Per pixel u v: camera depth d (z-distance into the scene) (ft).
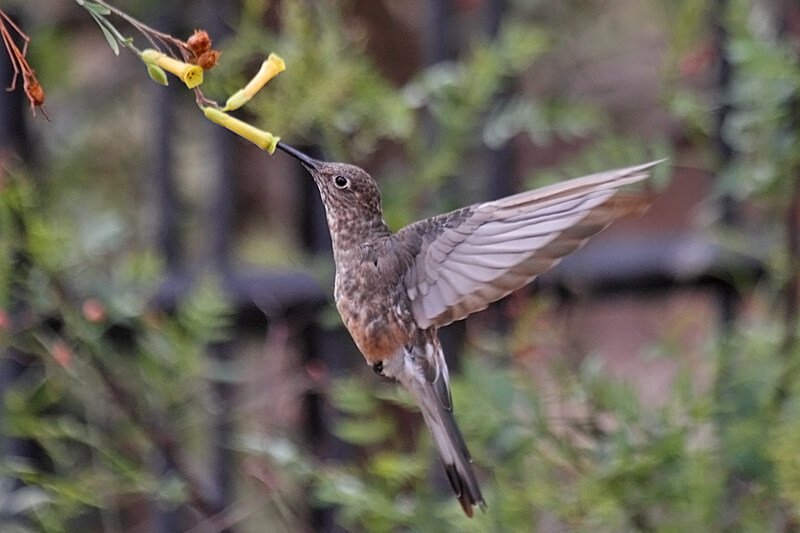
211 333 17.88
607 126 18.43
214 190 18.24
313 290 18.13
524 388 17.80
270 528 18.51
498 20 18.13
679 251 18.08
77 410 18.29
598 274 18.11
